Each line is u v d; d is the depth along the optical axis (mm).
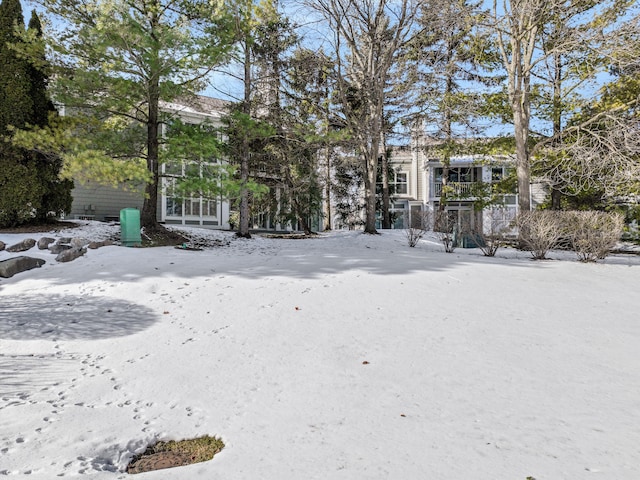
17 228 13617
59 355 5020
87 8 12273
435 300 7098
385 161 24375
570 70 18141
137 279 8289
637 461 2604
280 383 4152
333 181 25281
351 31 18938
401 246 16547
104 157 12234
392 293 7449
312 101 19688
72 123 13672
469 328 5762
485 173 32438
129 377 4375
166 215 21562
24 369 4586
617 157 14430
